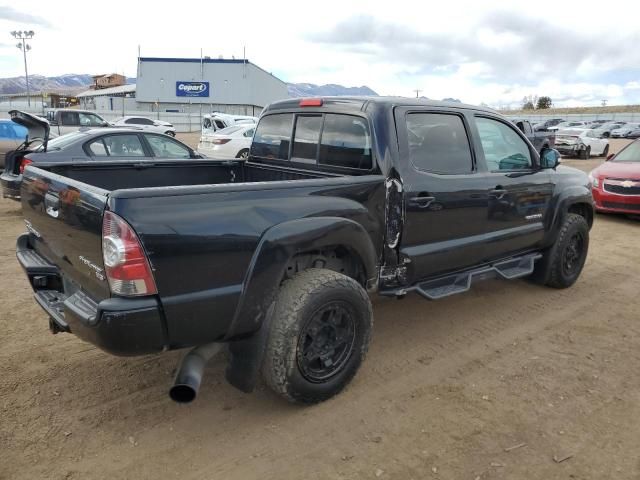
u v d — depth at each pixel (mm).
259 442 2941
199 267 2633
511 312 4949
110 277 2482
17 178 8031
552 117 70000
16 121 4621
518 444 2949
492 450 2893
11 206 9617
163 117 44000
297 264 3359
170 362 3791
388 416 3203
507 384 3615
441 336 4383
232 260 2740
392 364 3873
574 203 5363
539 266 5441
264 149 4688
